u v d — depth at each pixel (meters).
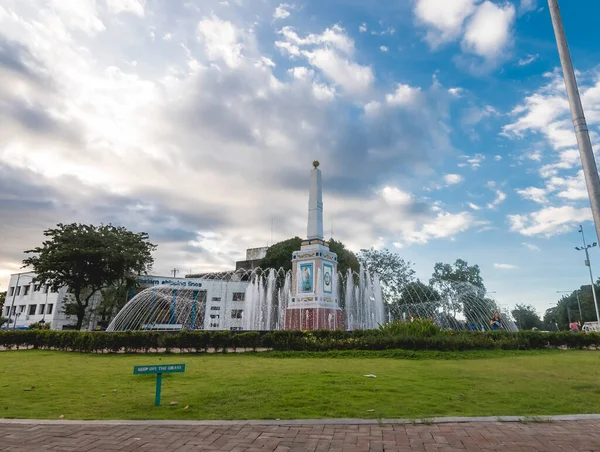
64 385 9.01
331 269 25.20
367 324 27.38
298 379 9.30
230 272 57.50
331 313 23.92
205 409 6.82
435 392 8.01
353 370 10.84
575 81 7.79
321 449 4.97
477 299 37.34
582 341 18.81
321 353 14.91
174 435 5.51
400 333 16.58
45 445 5.11
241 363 12.68
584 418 6.24
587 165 7.29
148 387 8.70
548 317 87.25
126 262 37.56
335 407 6.88
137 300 36.62
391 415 6.41
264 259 43.34
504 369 11.31
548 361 13.41
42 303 57.72
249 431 5.66
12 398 7.74
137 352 16.48
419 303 47.00
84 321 51.38
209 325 51.53
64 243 36.19
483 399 7.50
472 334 17.67
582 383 9.05
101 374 10.58
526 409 6.84
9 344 19.25
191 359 13.97
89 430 5.73
